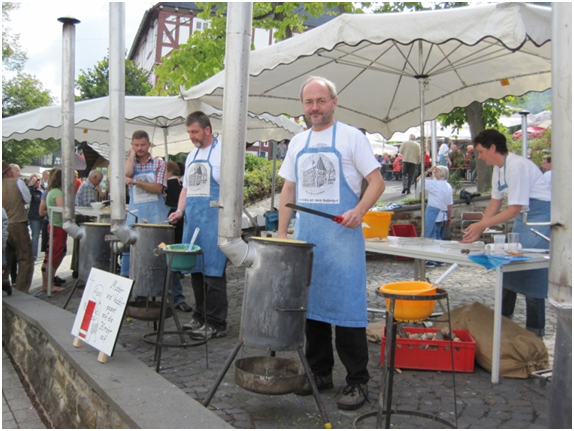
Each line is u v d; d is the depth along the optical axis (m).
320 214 2.98
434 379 3.63
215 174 4.55
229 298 6.46
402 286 3.01
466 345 3.74
